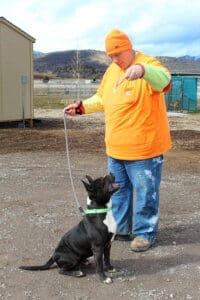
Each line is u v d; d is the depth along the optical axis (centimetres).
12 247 643
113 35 579
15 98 1948
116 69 612
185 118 2519
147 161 607
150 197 616
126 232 652
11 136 1661
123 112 599
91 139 1585
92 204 531
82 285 534
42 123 2109
